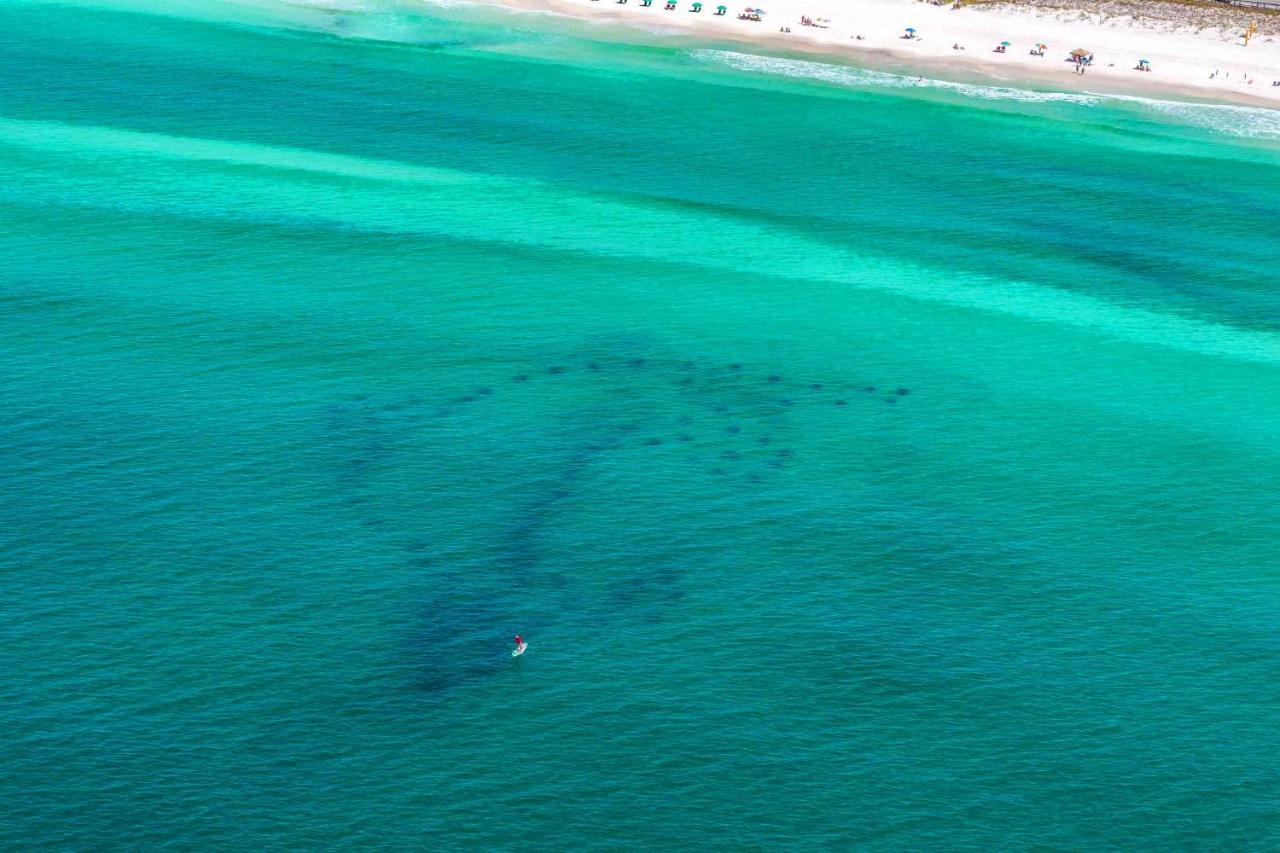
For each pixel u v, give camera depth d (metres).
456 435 82.81
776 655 65.81
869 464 82.19
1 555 69.62
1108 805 58.25
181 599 67.69
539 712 61.84
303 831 55.28
